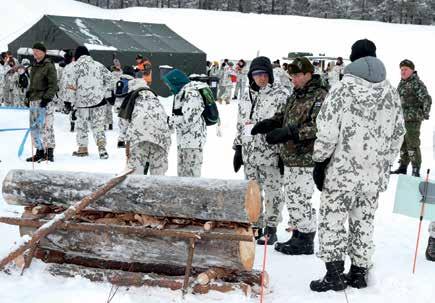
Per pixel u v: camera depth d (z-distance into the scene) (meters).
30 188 4.49
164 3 82.44
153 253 4.25
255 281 4.30
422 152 13.05
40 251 4.62
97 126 10.44
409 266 5.08
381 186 4.35
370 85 4.21
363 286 4.48
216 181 4.09
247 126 5.52
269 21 42.47
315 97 5.02
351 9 82.31
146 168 6.10
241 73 25.28
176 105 5.98
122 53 21.23
